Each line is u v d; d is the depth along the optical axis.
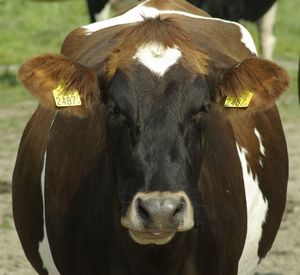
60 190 11.73
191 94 10.37
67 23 43.41
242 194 11.85
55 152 11.99
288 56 37.59
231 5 25.47
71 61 10.66
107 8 27.36
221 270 11.56
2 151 24.75
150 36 10.72
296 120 27.80
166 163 10.04
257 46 38.84
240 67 10.81
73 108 10.84
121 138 10.36
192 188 10.29
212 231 11.31
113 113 10.44
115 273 11.16
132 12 13.60
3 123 27.66
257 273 17.11
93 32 13.20
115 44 11.71
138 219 9.77
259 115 12.95
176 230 9.82
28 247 12.75
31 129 13.04
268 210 12.77
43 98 10.77
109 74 10.61
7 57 37.12
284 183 13.43
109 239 11.14
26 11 45.31
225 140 11.75
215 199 11.36
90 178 11.39
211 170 11.39
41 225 12.17
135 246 10.85
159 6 13.70
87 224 11.32
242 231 11.82
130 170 10.19
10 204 20.67
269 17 31.62
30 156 12.68
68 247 11.53
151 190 9.89
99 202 11.22
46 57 10.60
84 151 11.57
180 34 10.80
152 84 10.37
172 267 11.00
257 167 12.45
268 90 11.02
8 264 17.66
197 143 10.41
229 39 13.29
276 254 18.23
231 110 11.10
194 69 10.51
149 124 10.19
